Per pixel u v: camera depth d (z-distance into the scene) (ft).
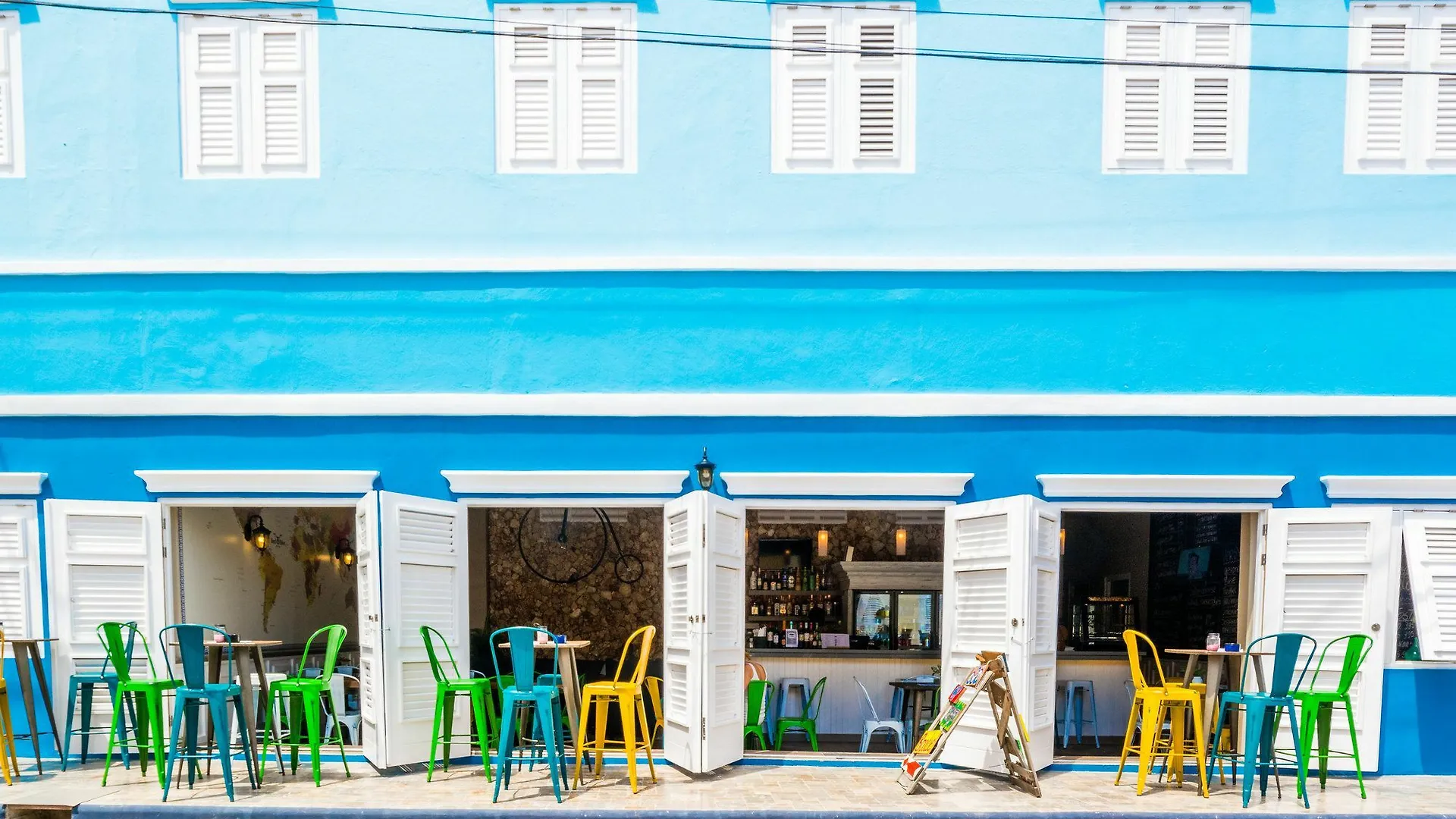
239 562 32.35
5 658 27.25
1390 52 27.25
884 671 33.50
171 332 27.61
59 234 27.76
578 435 27.30
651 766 24.27
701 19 27.68
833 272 27.32
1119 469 26.89
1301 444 26.78
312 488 26.96
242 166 27.78
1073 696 32.30
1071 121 27.32
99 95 27.81
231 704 29.17
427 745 25.90
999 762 25.17
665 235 27.55
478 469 27.22
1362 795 23.72
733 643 26.22
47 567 26.99
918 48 27.50
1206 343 27.02
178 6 27.73
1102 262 26.94
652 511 43.88
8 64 27.91
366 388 27.50
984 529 26.11
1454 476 26.45
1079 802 22.93
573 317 27.50
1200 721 23.77
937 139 27.45
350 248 27.66
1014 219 27.35
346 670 32.17
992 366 27.20
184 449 27.32
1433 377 26.84
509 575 43.93
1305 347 26.96
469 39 27.68
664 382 27.43
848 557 41.42
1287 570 26.37
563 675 24.73
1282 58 27.30
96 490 27.30
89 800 22.67
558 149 27.71
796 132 27.63
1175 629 38.32
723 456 27.20
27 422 27.43
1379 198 27.09
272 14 27.78
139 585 27.04
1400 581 26.68
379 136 27.68
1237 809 22.50
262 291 27.58
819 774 25.38
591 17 27.73
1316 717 24.98
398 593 25.44
